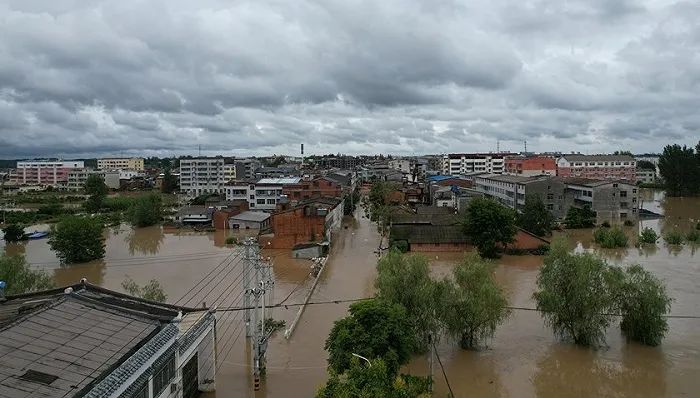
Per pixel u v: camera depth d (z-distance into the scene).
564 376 35.91
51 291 30.19
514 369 36.97
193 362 31.59
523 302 51.19
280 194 129.88
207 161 194.00
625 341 40.94
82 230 73.88
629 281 40.19
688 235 84.19
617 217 102.19
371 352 30.23
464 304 38.81
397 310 33.59
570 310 40.06
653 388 34.19
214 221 106.94
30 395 18.33
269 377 35.66
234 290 56.72
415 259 40.72
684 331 42.88
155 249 85.38
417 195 140.50
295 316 47.78
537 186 107.75
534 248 75.12
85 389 19.19
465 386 34.72
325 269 68.25
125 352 22.64
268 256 76.75
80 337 23.23
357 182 194.88
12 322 23.33
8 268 45.69
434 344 38.72
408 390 27.77
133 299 31.98
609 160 182.00
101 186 143.38
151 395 23.89
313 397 32.75
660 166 154.38
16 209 145.12
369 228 105.50
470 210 75.00
